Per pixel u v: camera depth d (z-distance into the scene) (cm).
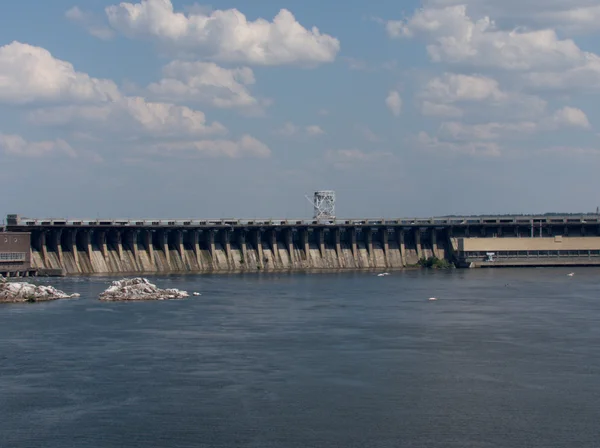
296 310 15150
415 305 16000
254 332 12475
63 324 13112
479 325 13200
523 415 8069
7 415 8094
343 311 15038
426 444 7312
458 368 9938
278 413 8150
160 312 14700
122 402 8512
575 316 14238
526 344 11444
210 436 7519
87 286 19325
